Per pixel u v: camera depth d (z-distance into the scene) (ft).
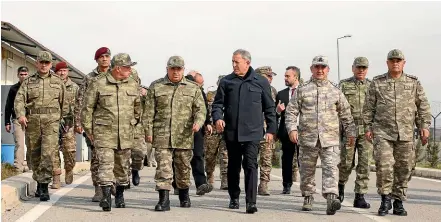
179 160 26.73
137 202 29.09
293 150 34.14
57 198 29.86
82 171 49.80
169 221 23.20
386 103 26.23
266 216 24.97
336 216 25.39
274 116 26.66
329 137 26.11
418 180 46.19
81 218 23.56
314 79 26.66
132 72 31.22
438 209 28.02
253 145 25.77
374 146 26.45
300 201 30.63
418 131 27.07
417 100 26.53
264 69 35.12
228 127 26.22
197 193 30.19
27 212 24.95
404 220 24.50
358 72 29.76
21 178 32.73
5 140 51.90
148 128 26.09
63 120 34.04
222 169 36.27
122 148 25.99
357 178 28.48
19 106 28.58
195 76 35.73
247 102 26.02
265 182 33.27
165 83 26.25
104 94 25.70
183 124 26.21
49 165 28.94
